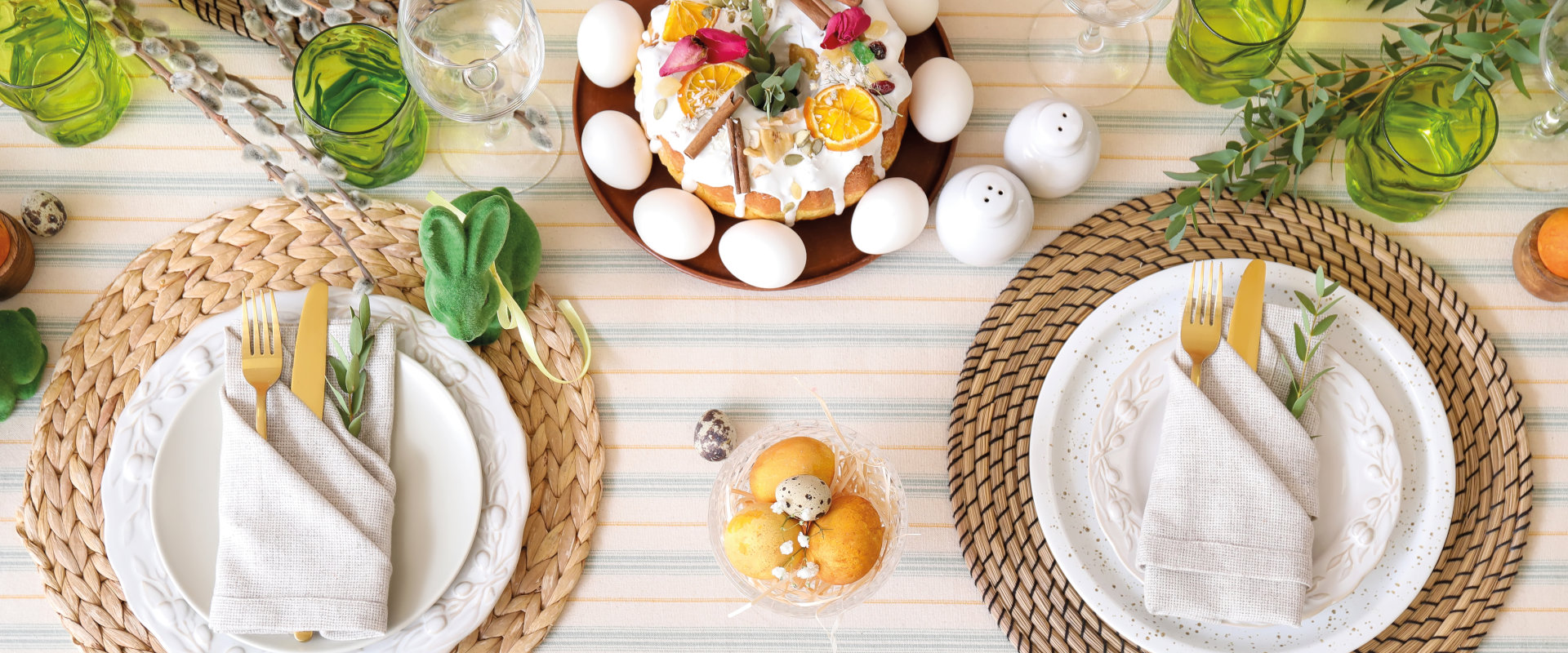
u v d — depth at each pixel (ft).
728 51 2.85
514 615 3.08
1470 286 3.24
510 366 3.14
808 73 2.95
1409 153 3.20
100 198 3.19
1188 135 3.27
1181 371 2.99
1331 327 3.15
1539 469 3.20
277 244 3.14
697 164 2.94
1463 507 3.16
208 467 2.96
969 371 3.16
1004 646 3.15
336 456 2.91
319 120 3.11
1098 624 3.12
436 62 2.72
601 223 3.23
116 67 3.14
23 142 3.18
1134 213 3.22
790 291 3.22
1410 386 3.12
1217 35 2.91
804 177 2.94
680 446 3.18
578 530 3.12
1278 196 3.22
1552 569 3.17
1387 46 3.09
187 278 3.12
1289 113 3.02
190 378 3.02
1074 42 3.29
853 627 3.15
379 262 3.15
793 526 2.82
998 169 3.05
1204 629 3.07
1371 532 3.02
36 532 3.03
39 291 3.16
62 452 3.05
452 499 3.00
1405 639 3.13
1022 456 3.14
